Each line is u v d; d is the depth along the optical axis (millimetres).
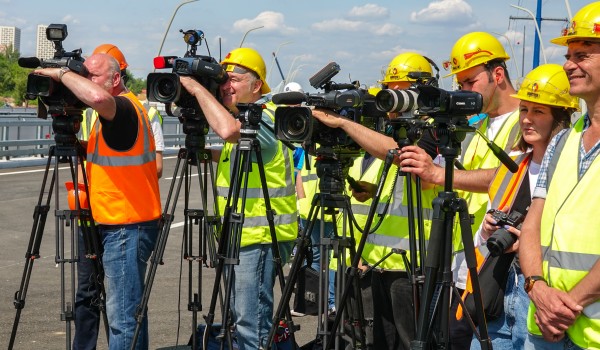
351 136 6996
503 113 7488
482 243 6555
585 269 5184
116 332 8070
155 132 9969
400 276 7773
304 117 6871
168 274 13719
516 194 6449
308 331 10859
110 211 8039
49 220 18469
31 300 11688
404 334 7695
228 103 8258
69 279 13047
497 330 6465
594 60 5254
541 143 6344
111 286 8109
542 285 5375
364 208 8922
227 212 7484
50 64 7836
